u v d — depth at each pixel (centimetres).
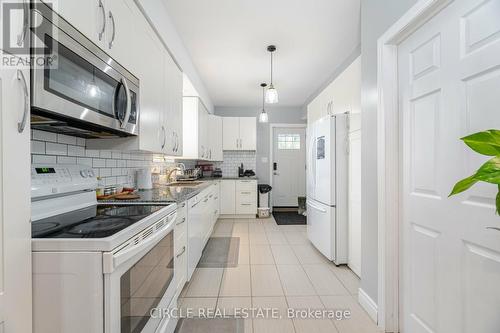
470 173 107
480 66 102
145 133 178
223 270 253
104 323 82
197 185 308
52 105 92
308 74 378
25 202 75
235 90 455
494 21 97
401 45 153
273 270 253
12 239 71
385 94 157
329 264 268
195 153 379
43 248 81
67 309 81
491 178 60
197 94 371
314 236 305
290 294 206
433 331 129
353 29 256
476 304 105
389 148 156
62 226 101
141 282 107
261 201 520
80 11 109
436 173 126
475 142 65
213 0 211
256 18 237
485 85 101
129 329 95
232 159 561
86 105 112
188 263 215
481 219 103
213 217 392
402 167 153
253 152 561
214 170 540
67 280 81
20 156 73
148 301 116
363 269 187
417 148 140
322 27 252
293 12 228
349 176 255
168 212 146
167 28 224
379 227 161
